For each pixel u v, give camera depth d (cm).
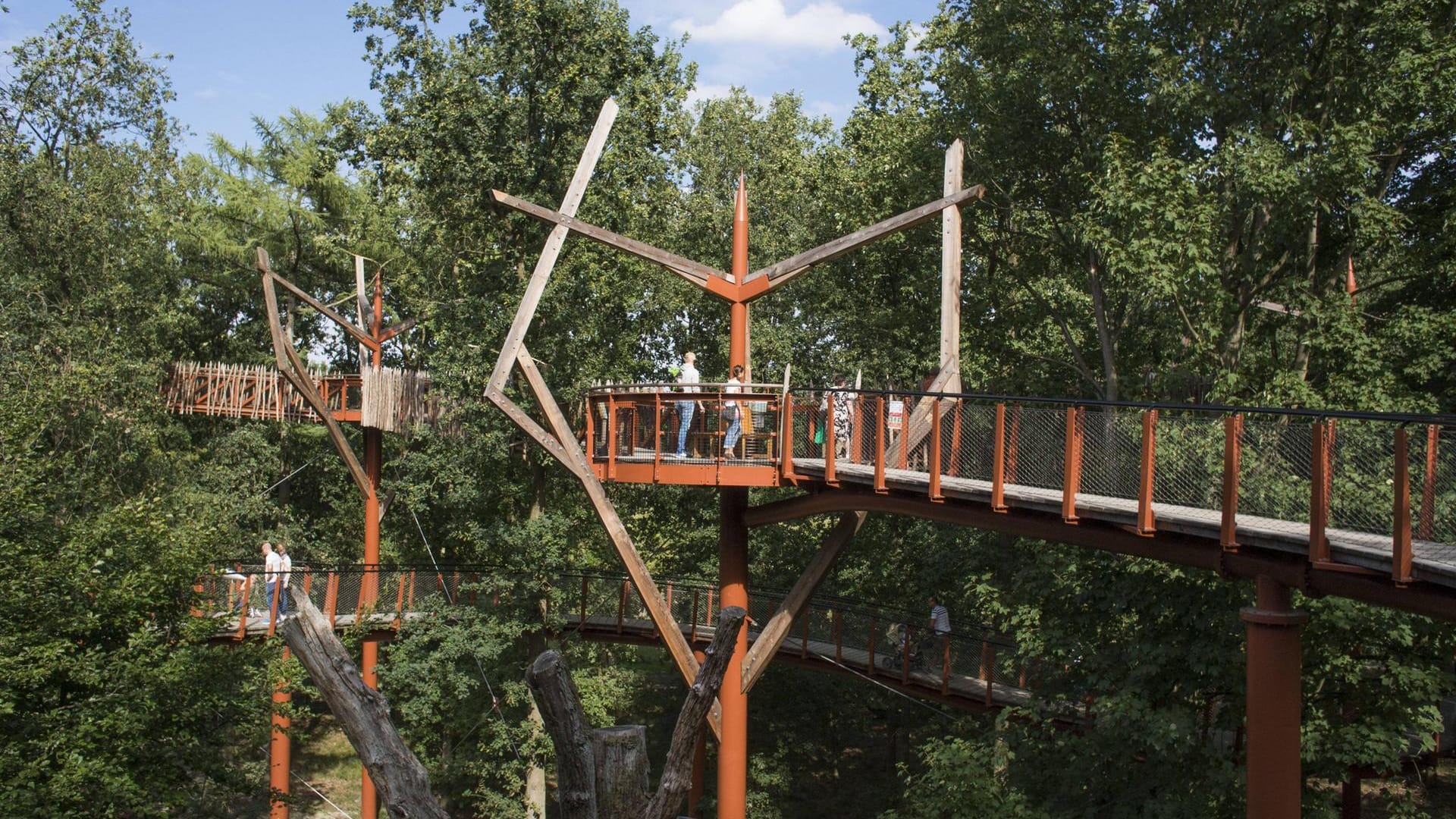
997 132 1911
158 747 1161
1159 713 1149
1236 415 840
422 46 2117
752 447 1440
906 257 2459
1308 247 1770
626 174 2122
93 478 1933
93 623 1138
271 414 2294
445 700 2180
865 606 1950
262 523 2922
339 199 3300
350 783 2688
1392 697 1197
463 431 2117
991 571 1738
